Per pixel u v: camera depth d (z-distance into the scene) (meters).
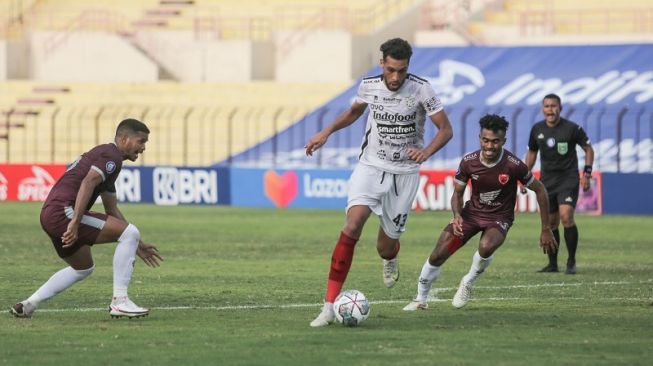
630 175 66.38
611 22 92.69
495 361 20.98
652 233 55.97
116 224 26.06
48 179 77.31
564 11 93.62
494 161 28.28
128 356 21.47
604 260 43.66
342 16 97.94
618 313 27.97
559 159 39.12
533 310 28.53
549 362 20.91
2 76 98.88
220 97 91.88
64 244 25.38
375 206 26.72
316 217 65.25
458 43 92.12
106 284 34.16
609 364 20.75
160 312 27.92
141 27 101.94
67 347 22.45
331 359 21.11
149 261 26.89
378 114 26.67
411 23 96.25
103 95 94.81
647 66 82.31
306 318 26.83
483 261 28.34
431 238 53.09
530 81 83.44
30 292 32.47
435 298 31.30
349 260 25.58
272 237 53.06
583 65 83.75
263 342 23.02
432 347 22.44
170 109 92.56
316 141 27.12
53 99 95.19
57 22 105.25
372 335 23.98
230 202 74.62
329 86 89.31
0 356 21.47
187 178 75.38
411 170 26.92
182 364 20.67
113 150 25.78
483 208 28.70
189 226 59.06
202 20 101.00
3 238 51.53
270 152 82.81
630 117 76.75
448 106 83.00
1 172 78.62
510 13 95.00
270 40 95.25
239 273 38.06
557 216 39.28
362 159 27.03
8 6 107.81
